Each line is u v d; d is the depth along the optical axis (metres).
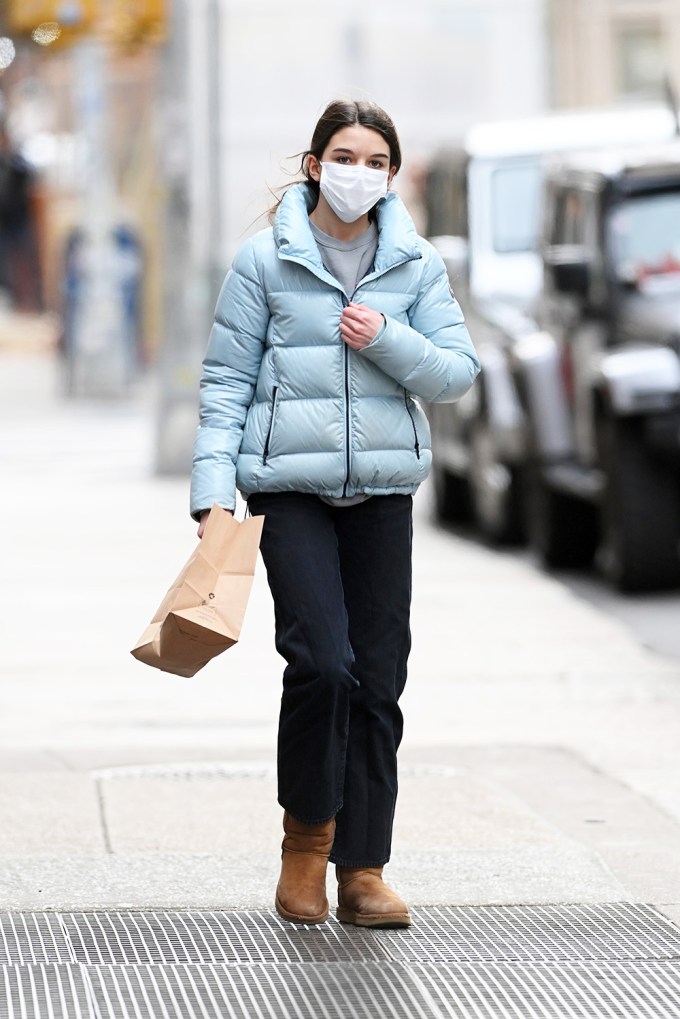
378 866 12.57
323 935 12.38
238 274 12.15
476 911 13.03
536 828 15.15
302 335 12.02
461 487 36.66
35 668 22.36
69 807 15.86
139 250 65.38
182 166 43.44
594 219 28.33
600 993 11.38
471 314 33.94
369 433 12.05
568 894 13.42
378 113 11.95
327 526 12.19
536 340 30.00
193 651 11.63
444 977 11.60
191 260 43.09
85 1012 10.94
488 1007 11.12
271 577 12.08
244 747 18.33
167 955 11.97
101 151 62.53
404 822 15.34
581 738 18.72
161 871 13.88
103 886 13.49
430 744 18.39
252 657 23.11
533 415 29.52
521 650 23.23
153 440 45.50
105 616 25.88
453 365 12.17
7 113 84.31
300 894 12.53
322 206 12.21
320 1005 11.12
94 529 34.50
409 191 51.84
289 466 12.00
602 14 68.56
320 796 12.23
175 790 16.50
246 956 11.95
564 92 68.50
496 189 34.50
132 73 70.06
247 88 66.88
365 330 11.84
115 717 19.73
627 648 23.34
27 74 82.50
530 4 68.31
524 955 12.07
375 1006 11.11
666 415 26.19
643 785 16.86
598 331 27.80
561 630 24.61
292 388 12.03
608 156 29.62
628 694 20.73
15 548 32.22
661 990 11.43
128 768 17.39
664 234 28.05
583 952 12.15
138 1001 11.14
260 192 13.44
